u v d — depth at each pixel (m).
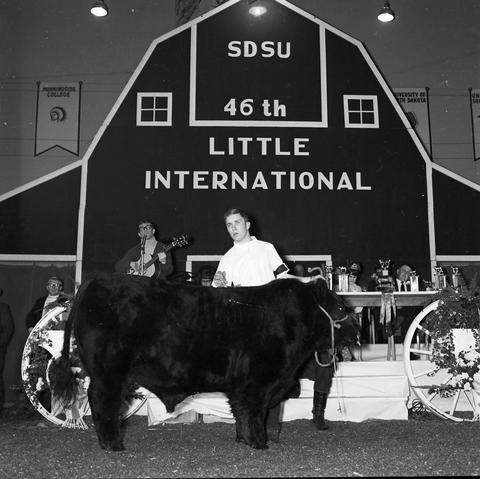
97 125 10.65
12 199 9.91
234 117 10.05
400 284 7.66
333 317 4.50
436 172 10.07
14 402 8.79
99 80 10.74
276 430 4.74
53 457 4.05
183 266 9.63
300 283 4.53
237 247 5.04
